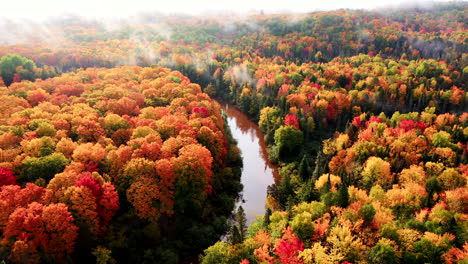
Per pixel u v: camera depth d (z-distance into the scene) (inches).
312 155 4675.2
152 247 2733.8
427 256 2046.0
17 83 5132.9
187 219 3065.9
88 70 6633.9
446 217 2440.9
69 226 2234.3
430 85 6752.0
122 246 2564.0
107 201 2524.6
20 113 3853.3
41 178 2657.5
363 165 3607.3
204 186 3056.1
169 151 3159.5
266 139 5369.1
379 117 5236.2
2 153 2876.5
